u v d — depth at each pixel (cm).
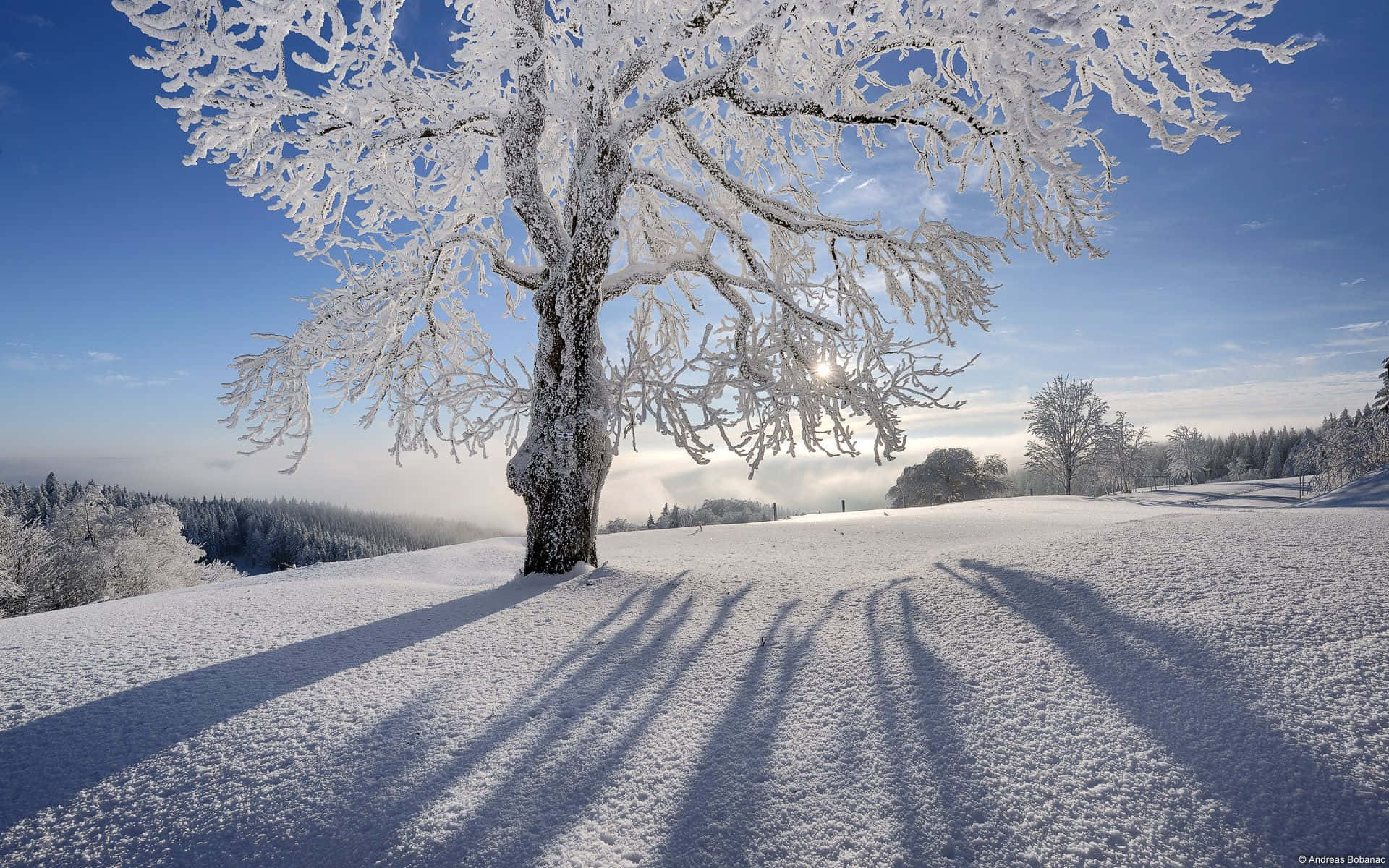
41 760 317
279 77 636
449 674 422
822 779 284
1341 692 285
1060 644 376
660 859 244
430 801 279
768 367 841
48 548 2595
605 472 848
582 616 570
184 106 621
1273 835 224
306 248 772
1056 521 1475
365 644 491
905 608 497
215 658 461
